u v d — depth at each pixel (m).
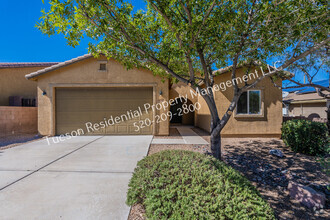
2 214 2.75
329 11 3.62
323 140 5.74
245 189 2.36
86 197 3.28
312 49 3.99
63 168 4.78
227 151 6.57
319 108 15.86
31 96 14.10
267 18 4.24
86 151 6.60
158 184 2.43
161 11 3.91
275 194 3.62
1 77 12.66
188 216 1.92
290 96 20.42
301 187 3.40
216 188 2.27
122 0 4.00
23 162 5.28
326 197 3.46
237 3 4.32
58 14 3.79
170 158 3.17
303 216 2.92
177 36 4.19
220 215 1.92
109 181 3.97
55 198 3.23
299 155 6.04
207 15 3.84
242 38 4.70
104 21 3.88
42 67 14.66
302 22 4.20
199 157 3.19
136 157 5.84
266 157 5.83
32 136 10.04
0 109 9.65
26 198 3.22
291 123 6.68
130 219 2.66
